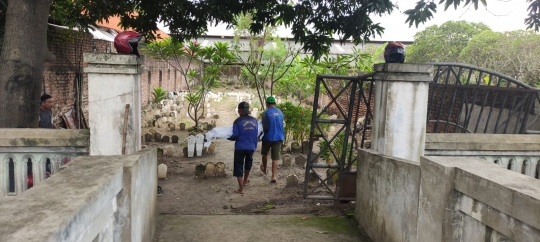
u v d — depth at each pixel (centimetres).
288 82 1727
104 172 291
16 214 197
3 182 493
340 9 857
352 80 598
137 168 346
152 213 467
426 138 515
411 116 504
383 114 510
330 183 820
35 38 571
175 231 510
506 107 774
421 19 623
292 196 748
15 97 559
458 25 1686
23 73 562
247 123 762
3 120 557
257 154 1133
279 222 555
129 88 509
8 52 564
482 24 1691
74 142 501
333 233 515
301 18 917
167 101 2303
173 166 975
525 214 222
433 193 318
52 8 872
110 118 509
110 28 1508
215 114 1845
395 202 409
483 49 1286
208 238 489
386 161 439
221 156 1096
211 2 870
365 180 516
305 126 1236
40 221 188
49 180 266
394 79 498
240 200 727
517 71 1195
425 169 333
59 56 1176
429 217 324
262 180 866
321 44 963
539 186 240
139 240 363
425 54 1736
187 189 791
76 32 1212
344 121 615
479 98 849
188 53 1423
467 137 520
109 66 502
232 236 498
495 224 251
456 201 296
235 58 1420
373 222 478
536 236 217
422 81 502
